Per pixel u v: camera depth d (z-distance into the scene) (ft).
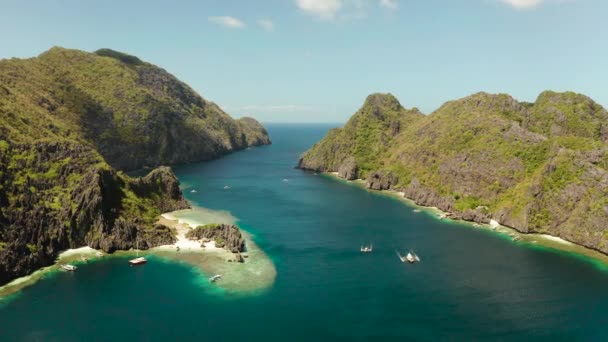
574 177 538.47
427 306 335.06
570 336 293.02
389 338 288.92
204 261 418.72
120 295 342.85
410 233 534.37
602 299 346.95
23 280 366.63
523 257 444.96
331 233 530.68
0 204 406.41
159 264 408.87
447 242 497.46
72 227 442.09
